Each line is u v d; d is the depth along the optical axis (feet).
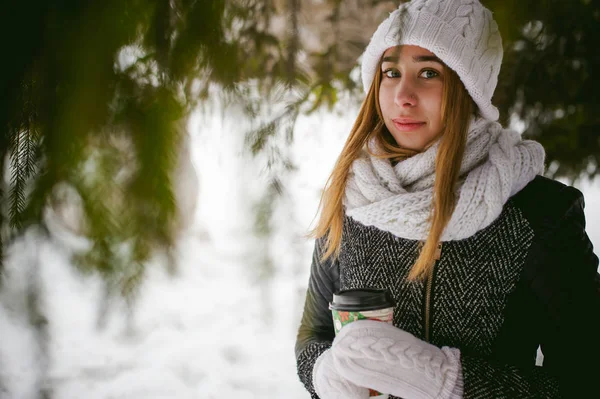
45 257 1.37
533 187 3.74
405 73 3.79
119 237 1.38
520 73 3.28
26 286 1.36
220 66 1.58
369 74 4.05
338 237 4.24
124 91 1.41
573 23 2.24
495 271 3.63
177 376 10.18
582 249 3.50
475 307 3.68
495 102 3.95
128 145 1.40
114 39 1.37
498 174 3.56
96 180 1.37
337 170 4.22
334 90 3.16
